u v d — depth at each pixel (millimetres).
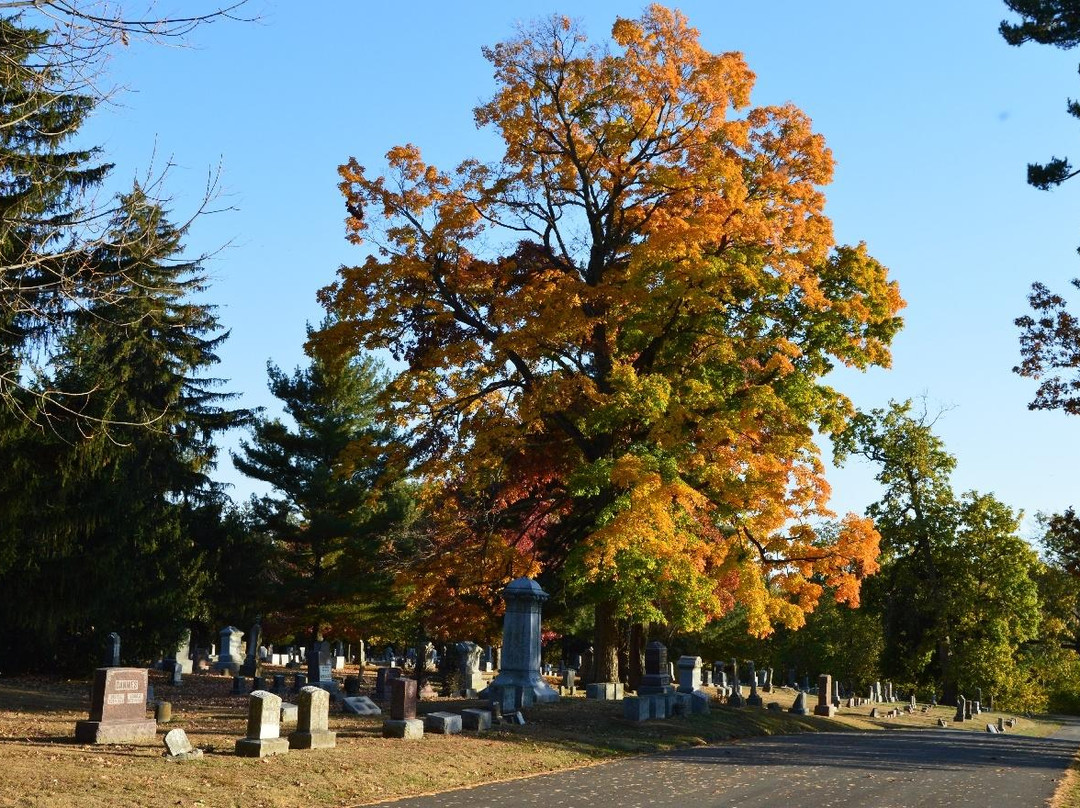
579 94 34000
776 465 30781
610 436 33031
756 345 32531
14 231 13602
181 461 52156
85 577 33812
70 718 22234
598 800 16297
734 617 54031
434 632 37469
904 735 35500
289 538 52000
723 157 31922
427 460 34281
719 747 25844
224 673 43156
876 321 34312
